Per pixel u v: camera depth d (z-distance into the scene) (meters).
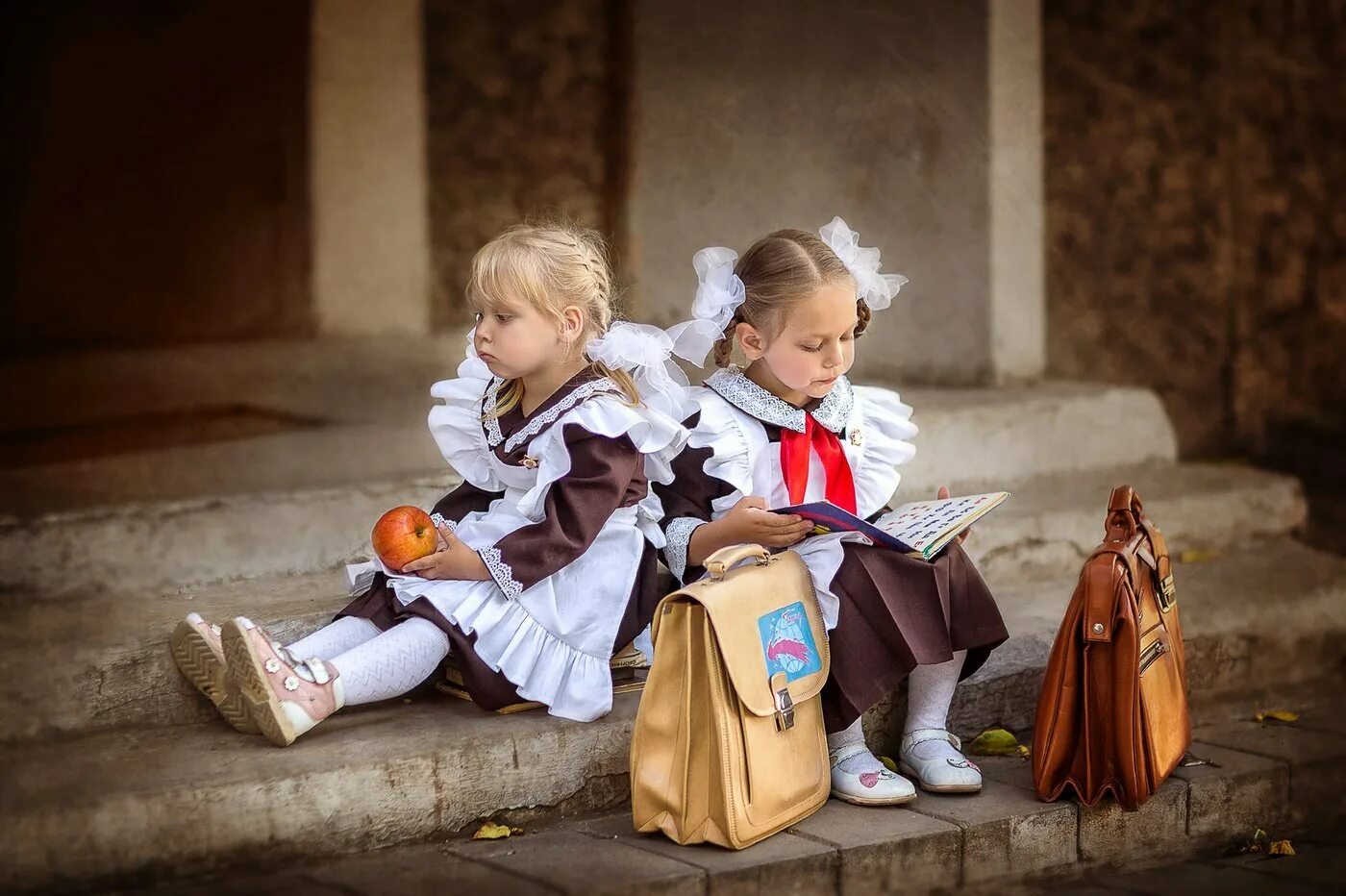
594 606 5.69
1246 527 8.98
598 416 5.68
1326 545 9.76
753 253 5.92
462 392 6.12
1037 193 10.45
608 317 6.00
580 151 14.53
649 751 5.33
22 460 8.82
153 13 13.77
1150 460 10.01
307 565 7.12
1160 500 8.70
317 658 5.61
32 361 12.58
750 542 5.65
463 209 14.55
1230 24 11.22
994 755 6.39
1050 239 10.82
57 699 5.50
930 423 8.96
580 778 5.61
